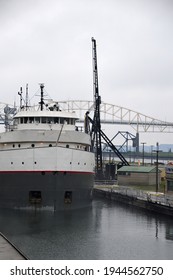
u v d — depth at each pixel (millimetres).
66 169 57844
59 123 64125
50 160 56969
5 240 29078
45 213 57312
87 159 61531
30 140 60531
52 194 57438
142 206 64438
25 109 69312
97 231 47531
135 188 88000
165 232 47500
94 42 105312
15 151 58281
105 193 81062
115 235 45844
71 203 59562
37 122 63906
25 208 58031
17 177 58156
